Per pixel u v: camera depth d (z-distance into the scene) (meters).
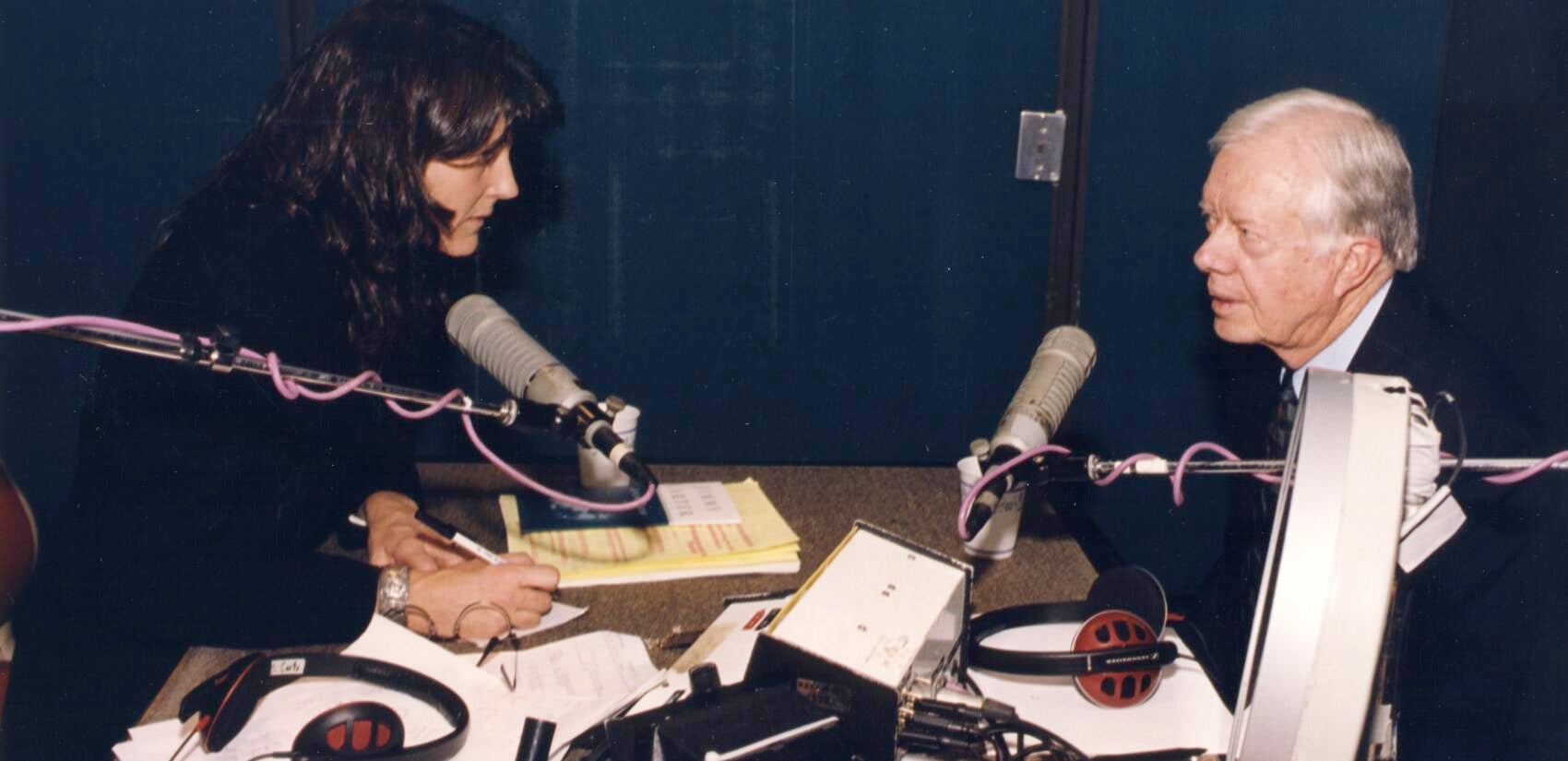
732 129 2.53
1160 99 2.55
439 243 1.64
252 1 2.40
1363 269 1.63
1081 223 2.58
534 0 2.46
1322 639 0.70
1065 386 1.32
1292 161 1.60
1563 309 2.03
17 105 2.44
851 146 2.55
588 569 1.45
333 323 1.50
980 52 2.51
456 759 1.04
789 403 2.68
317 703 1.11
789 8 2.48
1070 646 1.26
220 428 1.36
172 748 1.04
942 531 1.61
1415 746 1.56
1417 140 2.53
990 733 0.96
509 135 1.57
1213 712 1.14
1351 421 0.73
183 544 1.31
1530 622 1.53
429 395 1.10
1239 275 1.67
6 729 1.37
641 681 1.17
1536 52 2.17
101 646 1.39
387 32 1.50
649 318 2.62
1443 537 0.83
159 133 2.46
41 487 2.59
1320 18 2.51
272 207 1.48
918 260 2.61
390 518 1.54
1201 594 1.90
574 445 2.56
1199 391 2.66
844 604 0.96
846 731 0.91
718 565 1.48
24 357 2.54
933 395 2.68
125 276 2.52
